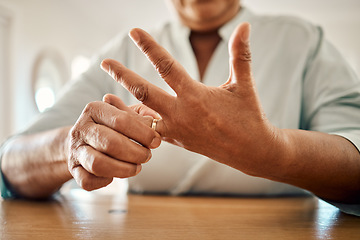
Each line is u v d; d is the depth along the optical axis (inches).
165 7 141.9
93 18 146.3
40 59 110.7
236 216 17.7
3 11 94.0
